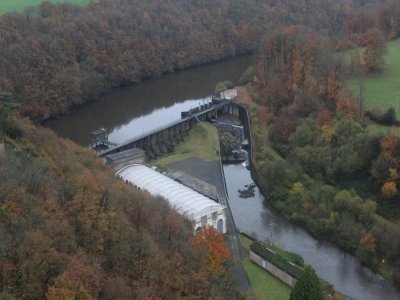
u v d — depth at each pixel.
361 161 179.38
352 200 167.00
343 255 158.12
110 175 158.25
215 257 122.94
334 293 133.88
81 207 110.06
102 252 104.94
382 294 140.62
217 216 159.12
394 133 184.62
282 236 168.12
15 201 102.38
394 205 164.75
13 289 88.56
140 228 117.00
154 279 103.56
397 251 148.50
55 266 92.94
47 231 98.75
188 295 105.69
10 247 92.56
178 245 118.56
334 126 195.25
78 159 156.75
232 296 119.50
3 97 183.62
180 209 155.50
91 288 92.31
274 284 137.12
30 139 153.25
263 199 192.88
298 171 189.25
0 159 119.00
